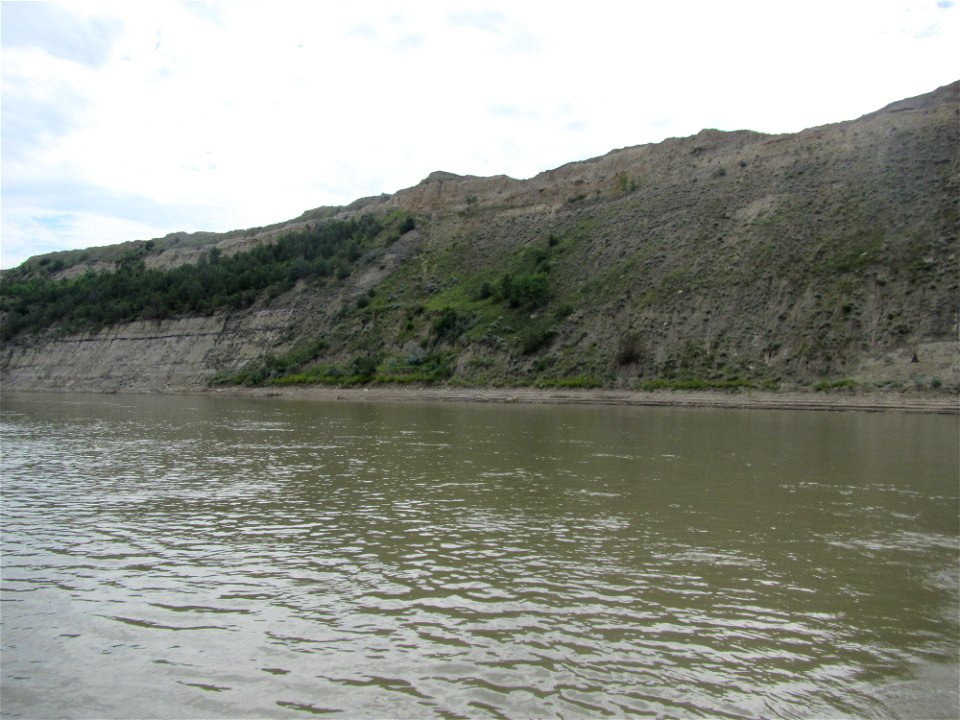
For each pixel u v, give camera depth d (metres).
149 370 83.44
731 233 60.28
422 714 6.44
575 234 77.94
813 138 66.31
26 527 13.27
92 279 111.25
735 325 51.78
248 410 46.38
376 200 120.25
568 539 12.16
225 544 12.00
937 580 10.03
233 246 123.69
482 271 81.12
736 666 7.38
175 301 90.81
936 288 45.38
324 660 7.54
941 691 6.88
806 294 50.06
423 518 13.77
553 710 6.49
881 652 7.73
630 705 6.58
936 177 52.66
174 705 6.68
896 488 16.69
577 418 37.56
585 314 61.78
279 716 6.46
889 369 42.69
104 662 7.58
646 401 48.47
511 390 57.09
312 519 13.76
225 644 7.97
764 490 16.44
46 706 6.71
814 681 7.07
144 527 13.23
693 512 14.16
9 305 107.00
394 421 36.34
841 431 29.62
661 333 54.53
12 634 8.31
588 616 8.68
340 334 77.31
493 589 9.65
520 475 18.69
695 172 74.62
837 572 10.37
